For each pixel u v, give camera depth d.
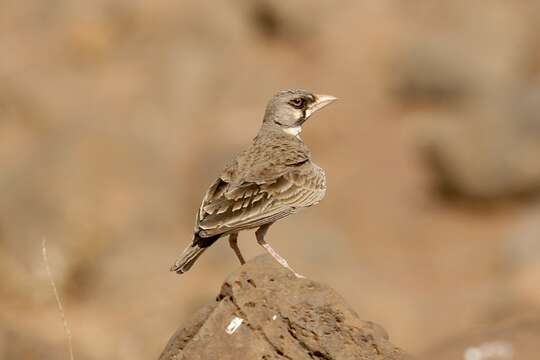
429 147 34.22
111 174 29.62
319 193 11.97
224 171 11.78
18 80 34.97
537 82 36.41
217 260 26.31
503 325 15.70
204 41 37.59
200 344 10.33
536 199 33.50
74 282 26.55
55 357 21.70
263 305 10.34
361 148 35.16
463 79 37.28
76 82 35.16
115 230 28.08
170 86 35.25
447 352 15.11
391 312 25.53
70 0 38.38
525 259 28.59
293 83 37.28
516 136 33.72
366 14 40.06
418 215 32.72
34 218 27.84
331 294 10.33
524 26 39.59
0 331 21.77
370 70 38.31
